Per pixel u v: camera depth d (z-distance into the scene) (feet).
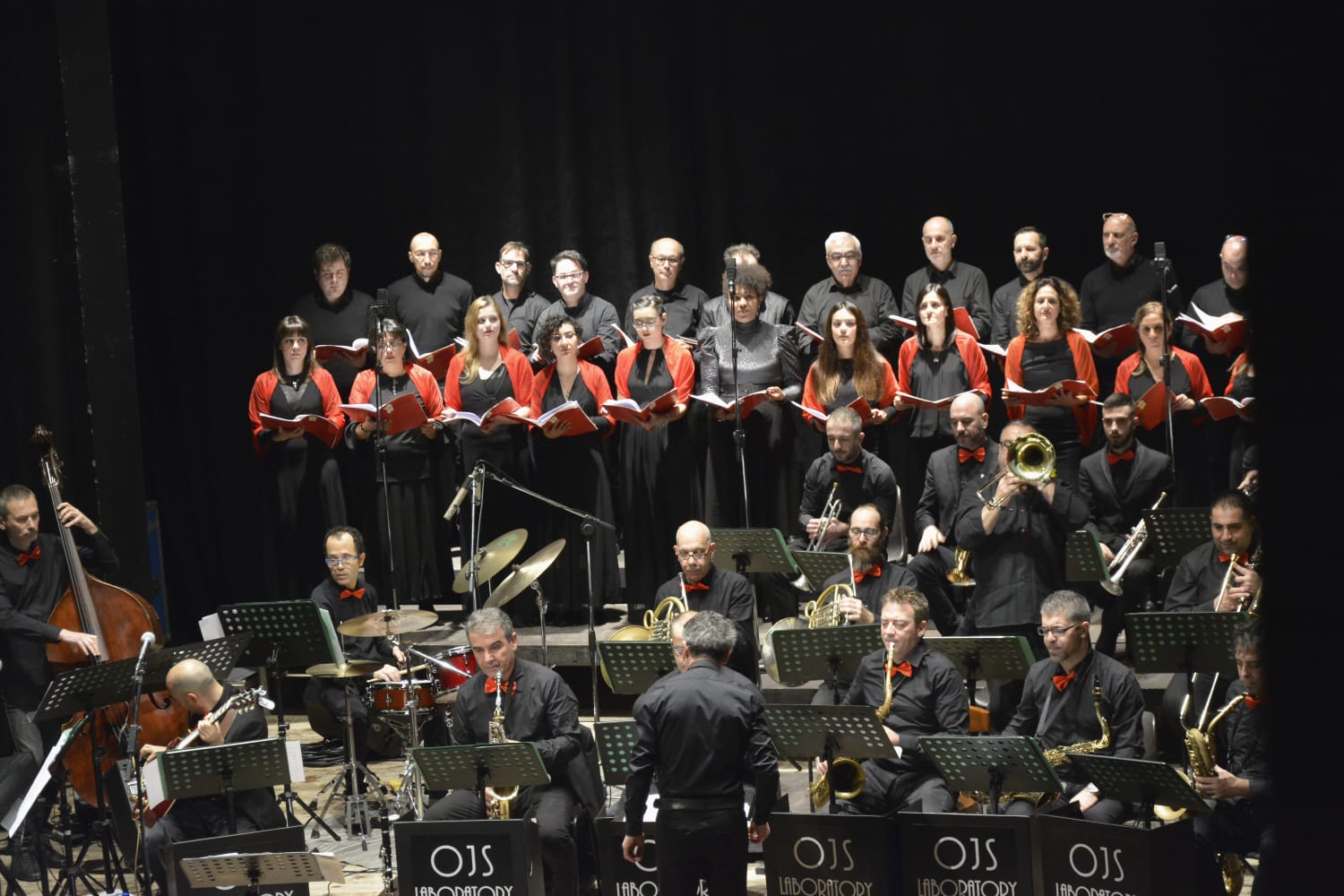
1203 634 31.30
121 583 45.96
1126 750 31.60
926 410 43.34
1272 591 12.00
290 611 37.63
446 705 39.22
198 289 55.31
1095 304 46.09
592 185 55.67
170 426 54.60
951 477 40.11
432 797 36.22
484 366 45.70
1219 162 52.24
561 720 33.94
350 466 46.83
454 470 46.62
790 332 45.34
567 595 45.44
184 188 55.01
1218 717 30.66
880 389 42.70
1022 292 43.91
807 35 54.65
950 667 33.58
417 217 56.54
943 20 54.03
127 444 46.19
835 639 33.45
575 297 48.08
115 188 45.75
